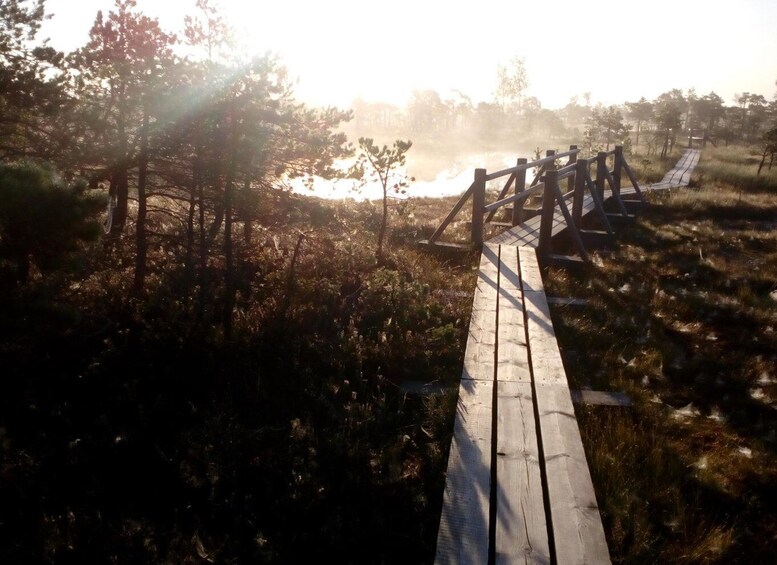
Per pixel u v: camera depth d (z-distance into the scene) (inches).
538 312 272.2
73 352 223.8
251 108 263.6
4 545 139.4
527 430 167.8
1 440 167.0
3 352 210.1
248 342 238.8
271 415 193.2
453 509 133.9
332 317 265.9
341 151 285.1
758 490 158.6
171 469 168.9
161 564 132.6
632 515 142.6
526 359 219.3
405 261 362.9
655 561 129.2
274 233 343.0
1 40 272.7
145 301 269.3
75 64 281.0
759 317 289.3
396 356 231.1
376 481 157.4
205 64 255.9
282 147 282.4
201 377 217.8
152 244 347.3
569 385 218.7
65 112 273.6
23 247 167.9
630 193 692.7
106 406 197.5
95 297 266.8
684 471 163.0
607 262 392.8
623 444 172.1
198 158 265.6
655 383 224.1
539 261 381.1
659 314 292.5
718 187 837.2
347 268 327.0
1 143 273.0
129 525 146.2
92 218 179.9
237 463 165.9
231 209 277.0
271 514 148.4
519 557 118.3
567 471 148.2
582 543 122.6
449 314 276.2
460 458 153.8
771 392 213.0
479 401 186.2
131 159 277.4
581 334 265.6
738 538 138.9
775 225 558.9
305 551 136.1
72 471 167.5
